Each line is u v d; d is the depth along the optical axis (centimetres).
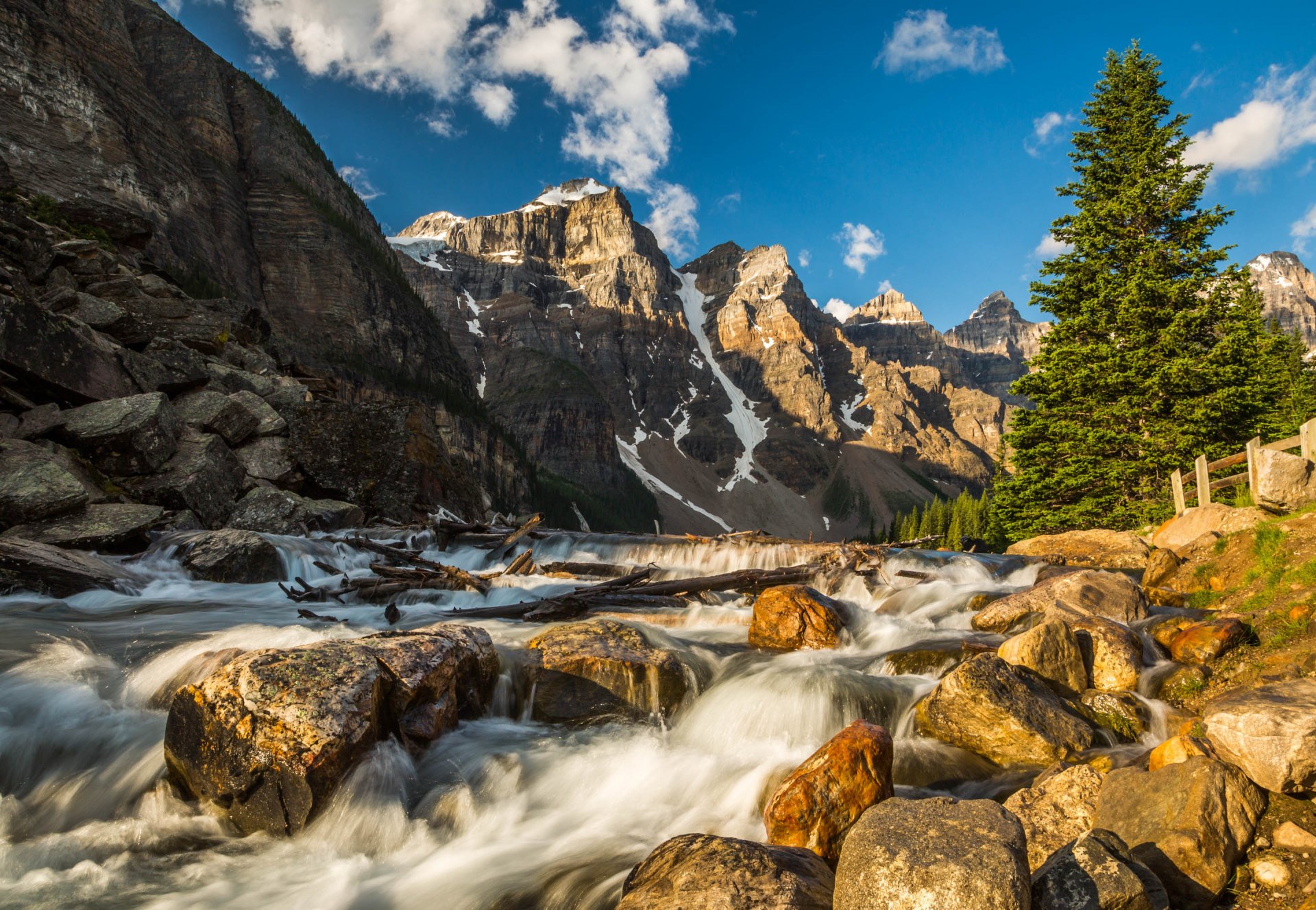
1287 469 1478
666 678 1003
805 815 612
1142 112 3516
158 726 827
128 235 3606
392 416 2783
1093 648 952
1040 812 610
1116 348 3194
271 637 1029
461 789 747
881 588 1661
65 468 1727
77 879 615
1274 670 808
